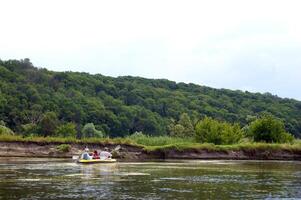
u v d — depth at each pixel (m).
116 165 51.41
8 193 26.98
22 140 68.44
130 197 26.30
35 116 140.62
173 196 27.00
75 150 69.00
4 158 60.22
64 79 179.38
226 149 72.38
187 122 145.75
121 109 162.00
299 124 177.75
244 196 27.50
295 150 74.25
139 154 68.50
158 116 169.25
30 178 35.09
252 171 45.28
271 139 84.12
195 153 70.56
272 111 192.75
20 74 168.88
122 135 154.25
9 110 139.50
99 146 70.94
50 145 69.25
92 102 158.50
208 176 39.34
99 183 32.59
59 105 151.88
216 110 189.38
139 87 197.50
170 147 69.94
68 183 32.28
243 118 186.75
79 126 137.62
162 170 44.84
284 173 43.28
